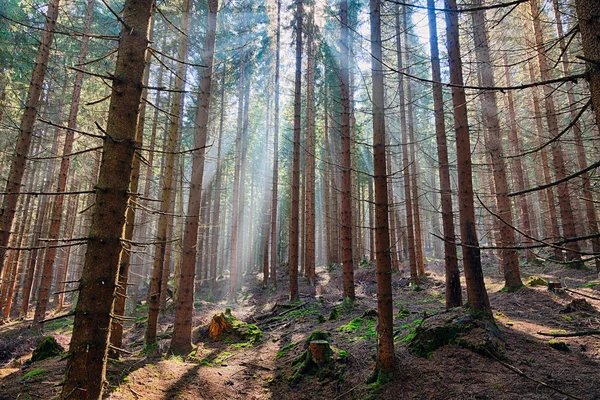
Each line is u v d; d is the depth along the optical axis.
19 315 15.56
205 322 11.80
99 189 3.38
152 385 5.81
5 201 7.88
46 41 8.91
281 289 19.45
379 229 6.00
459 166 7.22
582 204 15.54
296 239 14.30
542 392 4.54
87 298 3.21
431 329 6.33
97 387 3.13
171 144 8.70
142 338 10.71
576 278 11.21
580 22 2.38
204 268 23.80
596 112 2.20
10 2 12.07
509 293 10.01
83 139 18.36
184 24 9.25
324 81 19.81
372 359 6.46
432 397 4.94
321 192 33.19
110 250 3.35
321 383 6.18
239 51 18.41
